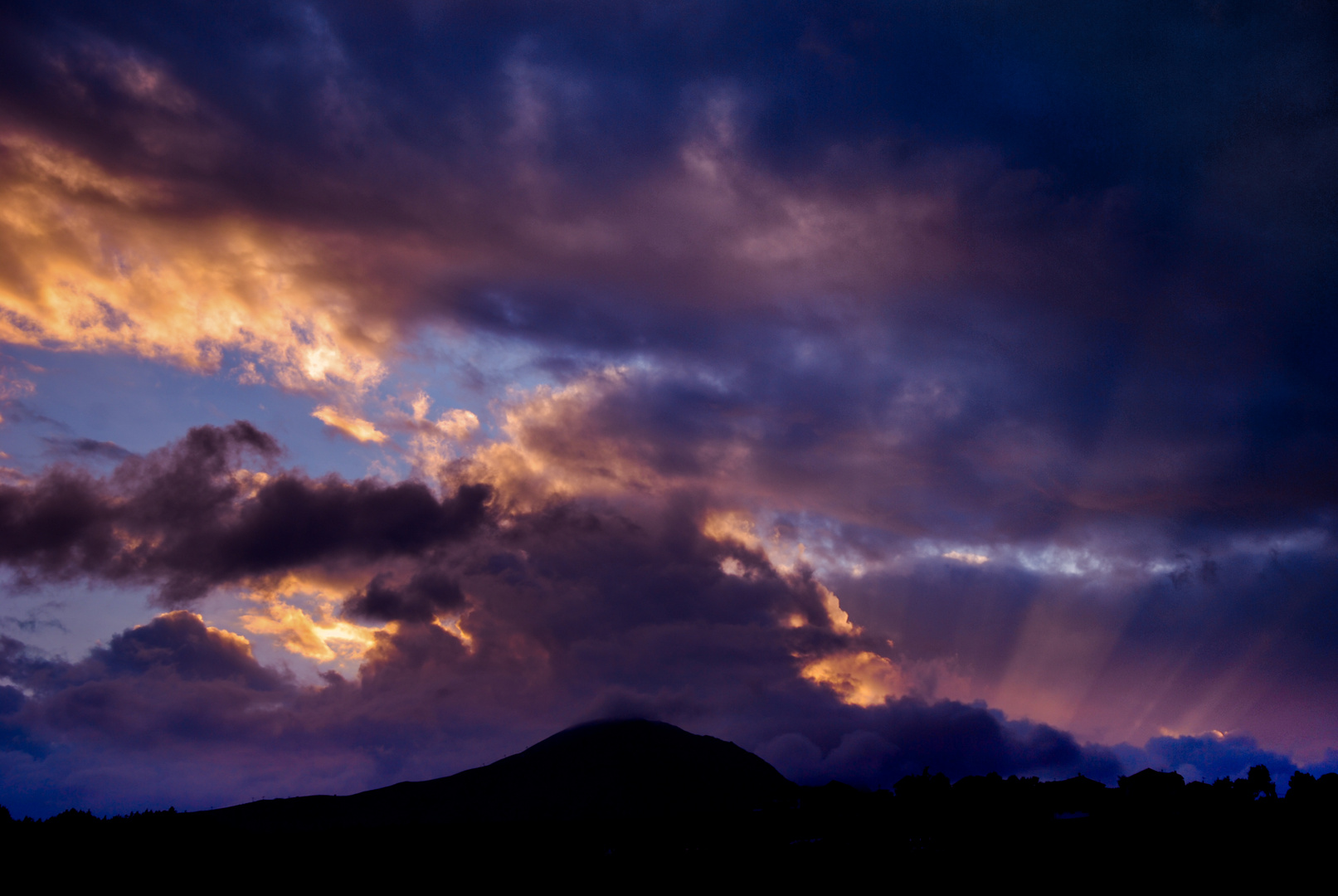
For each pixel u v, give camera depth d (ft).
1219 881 208.54
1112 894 208.33
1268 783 285.23
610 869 276.21
